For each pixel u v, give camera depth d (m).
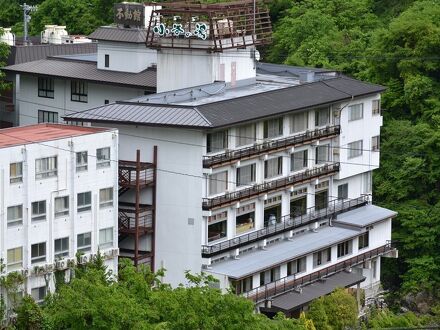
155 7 188.75
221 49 172.62
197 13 174.12
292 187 168.88
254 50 178.12
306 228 172.62
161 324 128.38
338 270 172.38
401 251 188.38
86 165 147.62
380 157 195.25
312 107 170.00
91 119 157.88
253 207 164.12
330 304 161.50
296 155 170.50
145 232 156.50
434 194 192.38
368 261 177.50
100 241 150.12
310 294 164.88
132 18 187.62
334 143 176.38
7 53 198.62
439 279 184.50
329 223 176.12
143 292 135.12
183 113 156.12
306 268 167.88
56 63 190.62
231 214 160.62
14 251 141.88
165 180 156.62
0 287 140.12
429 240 186.62
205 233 156.88
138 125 156.00
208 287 137.50
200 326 132.50
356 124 179.25
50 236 144.75
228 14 175.38
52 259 145.00
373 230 179.50
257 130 163.12
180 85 175.12
